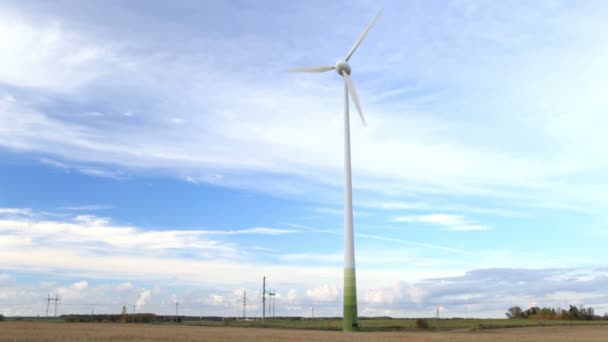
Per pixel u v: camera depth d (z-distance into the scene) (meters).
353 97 86.56
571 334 70.62
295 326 97.75
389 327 89.19
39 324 81.62
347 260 79.62
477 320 131.00
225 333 60.44
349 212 81.50
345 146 84.44
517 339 56.38
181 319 131.75
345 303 78.50
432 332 77.75
